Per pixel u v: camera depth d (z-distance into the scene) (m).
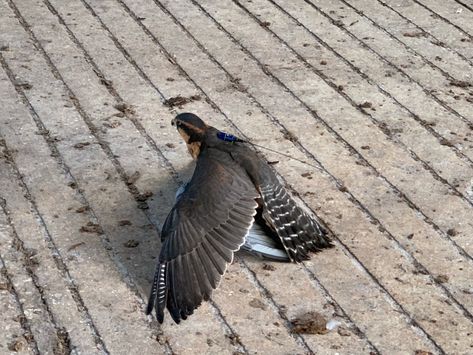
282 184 3.53
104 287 3.22
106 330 3.11
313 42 4.14
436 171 3.59
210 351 3.07
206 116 3.78
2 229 3.37
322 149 3.66
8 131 3.70
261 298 3.20
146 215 3.43
